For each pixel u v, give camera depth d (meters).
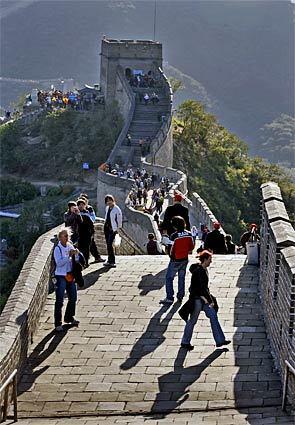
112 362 16.33
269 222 18.95
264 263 19.80
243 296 20.20
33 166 101.50
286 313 15.20
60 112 105.12
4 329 15.34
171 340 17.42
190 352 16.75
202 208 44.47
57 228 22.38
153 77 100.94
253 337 17.56
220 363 16.20
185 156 101.06
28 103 123.19
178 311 18.42
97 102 105.00
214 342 17.28
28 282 17.89
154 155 80.25
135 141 82.81
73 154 99.81
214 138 108.50
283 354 15.23
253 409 14.20
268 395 14.79
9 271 70.25
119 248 31.70
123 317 18.75
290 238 16.92
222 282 21.25
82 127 102.62
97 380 15.52
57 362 16.33
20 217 81.31
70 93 113.50
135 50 100.94
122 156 79.00
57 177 98.50
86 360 16.42
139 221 44.72
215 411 14.18
